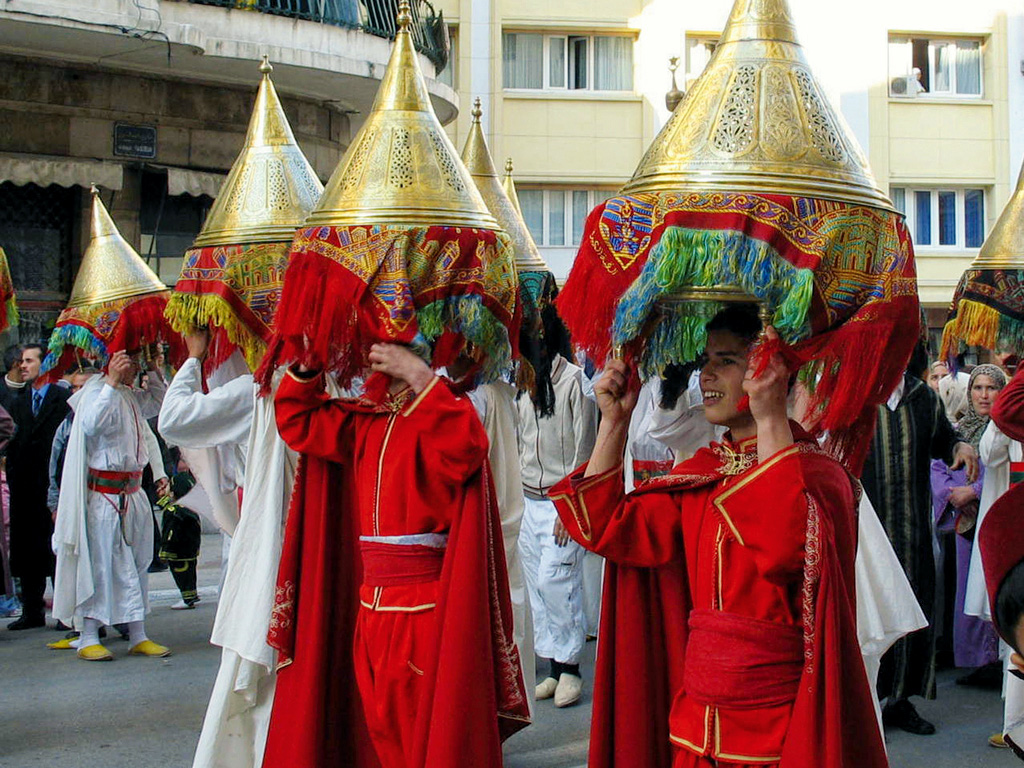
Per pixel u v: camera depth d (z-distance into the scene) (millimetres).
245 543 4902
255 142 5738
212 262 5500
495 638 4227
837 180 3387
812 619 3121
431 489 4234
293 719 4590
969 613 7039
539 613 7059
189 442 5375
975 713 7031
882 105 22516
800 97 3473
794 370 3277
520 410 7184
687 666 3395
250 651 4773
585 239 3525
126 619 8414
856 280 3359
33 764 6164
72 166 14133
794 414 3844
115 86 14570
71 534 8258
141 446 8547
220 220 5617
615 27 22484
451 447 4109
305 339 4484
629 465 6645
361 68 15016
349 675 4684
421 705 4117
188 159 15133
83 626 8398
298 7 14836
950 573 7727
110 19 12922
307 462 4676
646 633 3641
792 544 3135
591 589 8305
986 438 6902
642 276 3346
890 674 6484
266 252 5480
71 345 8711
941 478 7613
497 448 5086
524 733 6523
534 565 7113
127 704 7285
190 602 10141
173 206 15414
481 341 4508
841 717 3092
